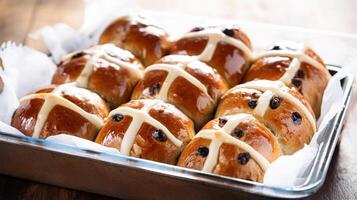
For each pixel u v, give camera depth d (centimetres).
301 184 56
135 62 69
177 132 60
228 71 67
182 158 58
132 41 72
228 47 68
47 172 60
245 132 58
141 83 66
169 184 56
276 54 67
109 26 74
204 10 89
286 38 73
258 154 57
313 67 66
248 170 56
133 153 59
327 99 64
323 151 57
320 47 72
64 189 61
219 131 58
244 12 88
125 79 67
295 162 55
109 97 67
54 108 62
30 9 89
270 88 62
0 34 84
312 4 89
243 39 70
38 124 62
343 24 85
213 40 68
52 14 88
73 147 57
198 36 69
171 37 73
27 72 70
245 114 60
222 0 91
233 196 54
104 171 57
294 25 85
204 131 59
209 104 64
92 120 63
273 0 90
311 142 59
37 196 61
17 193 61
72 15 87
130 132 59
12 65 69
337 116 61
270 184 55
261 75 66
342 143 66
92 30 77
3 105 64
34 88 70
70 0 90
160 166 55
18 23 86
